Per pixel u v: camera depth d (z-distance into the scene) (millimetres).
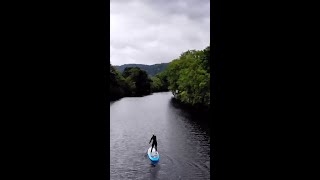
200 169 19109
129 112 52406
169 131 32500
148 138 29359
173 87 83188
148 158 22172
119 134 32031
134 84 113188
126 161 21641
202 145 25250
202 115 45406
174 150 23828
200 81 46562
